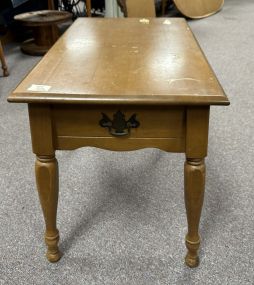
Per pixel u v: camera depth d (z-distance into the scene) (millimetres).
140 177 1510
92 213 1310
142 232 1220
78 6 4184
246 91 2301
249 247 1151
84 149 1719
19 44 3316
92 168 1573
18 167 1580
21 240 1193
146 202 1361
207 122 882
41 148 936
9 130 1890
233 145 1721
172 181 1480
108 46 1203
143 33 1354
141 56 1104
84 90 872
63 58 1094
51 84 908
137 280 1049
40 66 1030
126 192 1419
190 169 935
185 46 1193
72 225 1254
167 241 1182
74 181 1483
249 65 2744
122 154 1674
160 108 880
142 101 834
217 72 2611
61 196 1395
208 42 3318
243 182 1458
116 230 1230
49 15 3041
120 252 1143
